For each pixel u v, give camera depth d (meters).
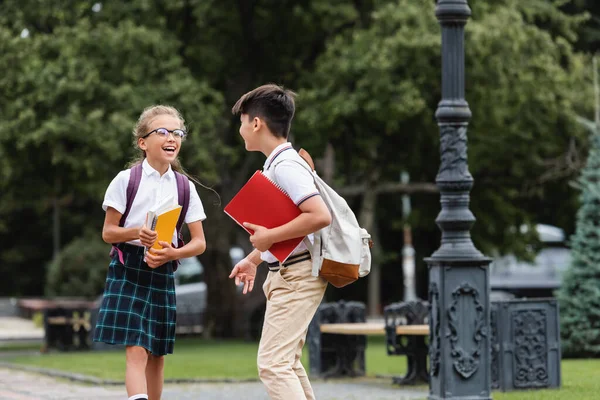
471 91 46.12
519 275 71.56
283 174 12.12
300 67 49.34
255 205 12.18
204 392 24.64
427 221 58.22
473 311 19.12
